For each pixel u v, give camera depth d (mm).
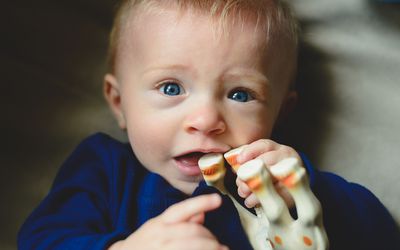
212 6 845
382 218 931
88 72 1089
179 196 882
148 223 672
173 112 831
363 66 1075
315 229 649
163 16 852
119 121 1033
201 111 806
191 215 650
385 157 1020
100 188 919
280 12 921
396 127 1032
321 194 836
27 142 1005
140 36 873
